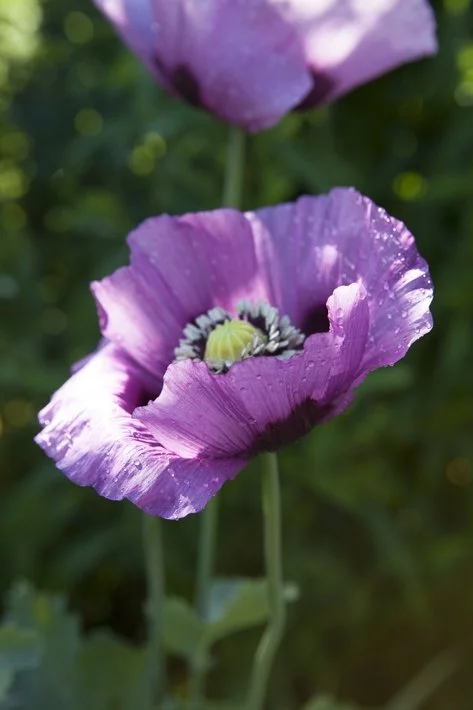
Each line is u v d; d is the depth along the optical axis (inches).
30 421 33.7
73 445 18.7
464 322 30.5
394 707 31.9
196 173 30.6
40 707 24.2
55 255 34.6
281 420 18.4
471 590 34.0
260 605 22.9
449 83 31.2
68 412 19.0
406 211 32.1
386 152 33.2
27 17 33.3
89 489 32.2
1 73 33.0
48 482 30.0
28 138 32.9
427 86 31.6
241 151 23.3
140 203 31.6
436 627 34.6
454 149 30.5
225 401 18.1
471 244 30.1
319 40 22.3
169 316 20.2
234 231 20.2
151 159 32.1
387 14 22.2
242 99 22.4
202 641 23.6
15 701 24.1
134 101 30.1
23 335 32.4
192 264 20.3
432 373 33.0
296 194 32.5
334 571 31.8
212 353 19.7
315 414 18.7
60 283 35.6
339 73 22.8
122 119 30.0
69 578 31.8
